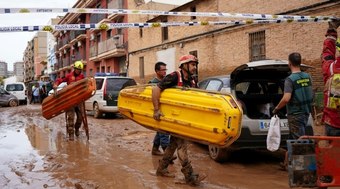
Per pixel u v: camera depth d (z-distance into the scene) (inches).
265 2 636.7
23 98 1200.2
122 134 430.9
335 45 191.5
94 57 1444.4
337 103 167.8
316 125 437.4
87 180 230.4
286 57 596.1
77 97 376.2
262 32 650.8
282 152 306.7
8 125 546.3
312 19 333.1
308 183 147.2
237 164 270.7
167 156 234.4
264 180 227.8
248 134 250.2
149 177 235.3
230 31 726.5
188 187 212.8
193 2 829.2
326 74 176.4
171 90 219.5
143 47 1089.4
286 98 217.3
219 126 186.5
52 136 422.0
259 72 280.1
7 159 296.8
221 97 192.2
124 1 1221.1
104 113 646.5
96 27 328.5
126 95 256.4
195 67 225.3
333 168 148.6
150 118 231.0
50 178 237.0
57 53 2363.4
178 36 911.0
